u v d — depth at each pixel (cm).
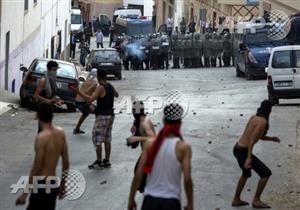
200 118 2638
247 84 3956
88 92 2209
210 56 5416
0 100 2939
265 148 2050
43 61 2925
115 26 6838
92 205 1429
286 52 2994
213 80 4341
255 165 1434
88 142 2106
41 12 4484
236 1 6969
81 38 7144
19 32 3672
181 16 8475
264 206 1440
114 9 9719
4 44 3278
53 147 1098
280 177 1706
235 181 1662
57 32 5403
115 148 2014
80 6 9375
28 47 3975
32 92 2833
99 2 9900
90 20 9519
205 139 2195
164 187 959
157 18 8838
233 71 5016
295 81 2969
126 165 1800
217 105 3038
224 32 5644
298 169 1792
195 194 1540
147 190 968
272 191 1580
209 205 1455
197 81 4294
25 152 1961
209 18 7581
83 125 2442
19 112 2764
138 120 1328
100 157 1753
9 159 1862
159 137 967
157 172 961
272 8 5362
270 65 2994
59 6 5497
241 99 3256
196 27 7925
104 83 1742
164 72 5081
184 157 959
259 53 4175
